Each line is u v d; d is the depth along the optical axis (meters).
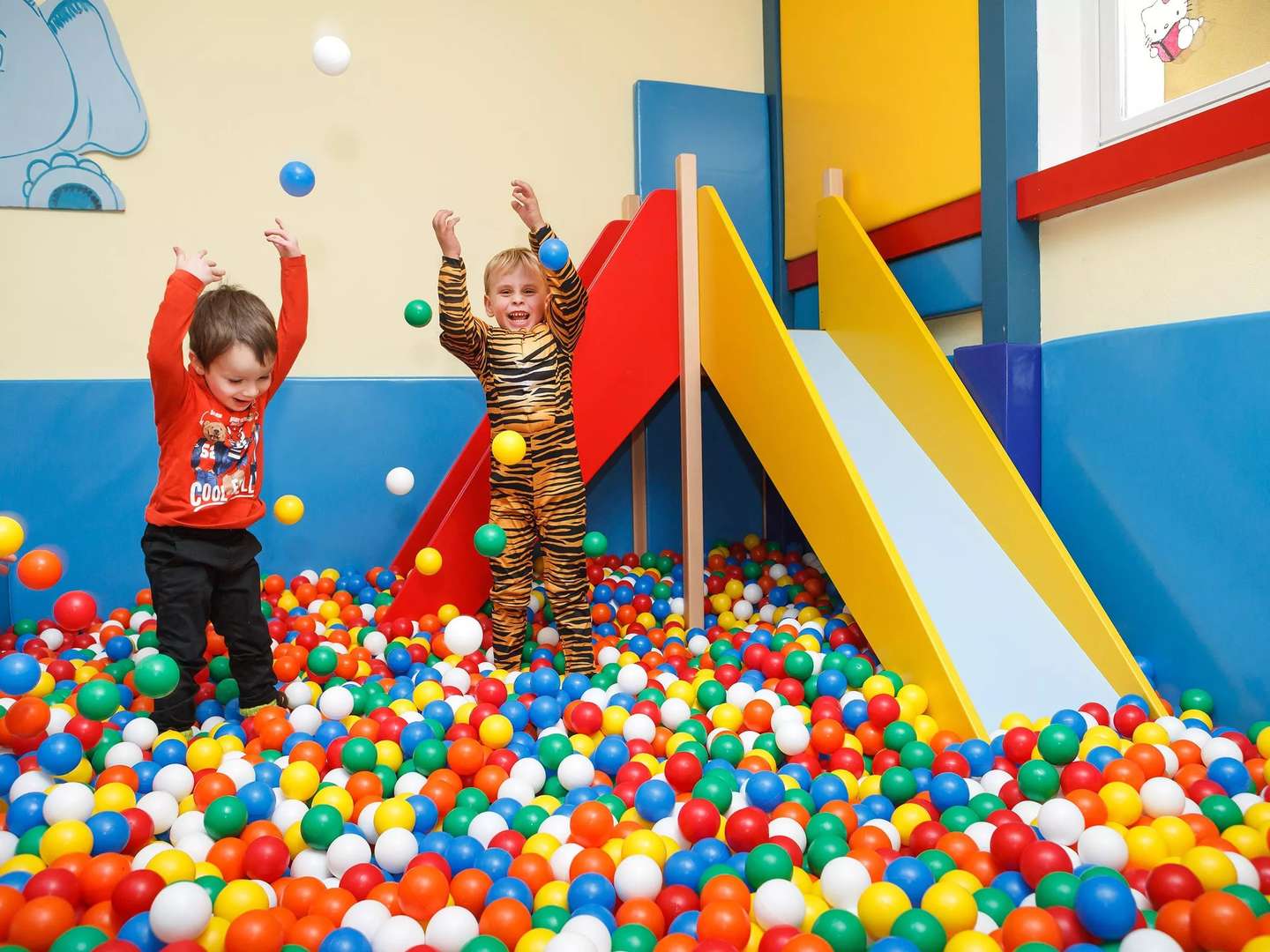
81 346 3.29
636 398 3.04
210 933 1.30
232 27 3.41
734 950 1.15
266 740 2.06
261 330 2.20
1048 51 2.73
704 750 1.97
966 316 3.07
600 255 3.53
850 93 3.53
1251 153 2.07
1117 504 2.43
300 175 2.53
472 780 1.93
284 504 2.50
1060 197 2.58
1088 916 1.25
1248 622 2.09
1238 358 2.08
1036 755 1.87
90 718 1.93
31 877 1.40
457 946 1.29
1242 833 1.53
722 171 4.00
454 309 2.60
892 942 1.17
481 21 3.70
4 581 3.14
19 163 3.19
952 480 2.72
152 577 2.19
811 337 3.36
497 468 2.70
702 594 3.01
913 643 2.20
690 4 4.00
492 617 2.86
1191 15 2.38
